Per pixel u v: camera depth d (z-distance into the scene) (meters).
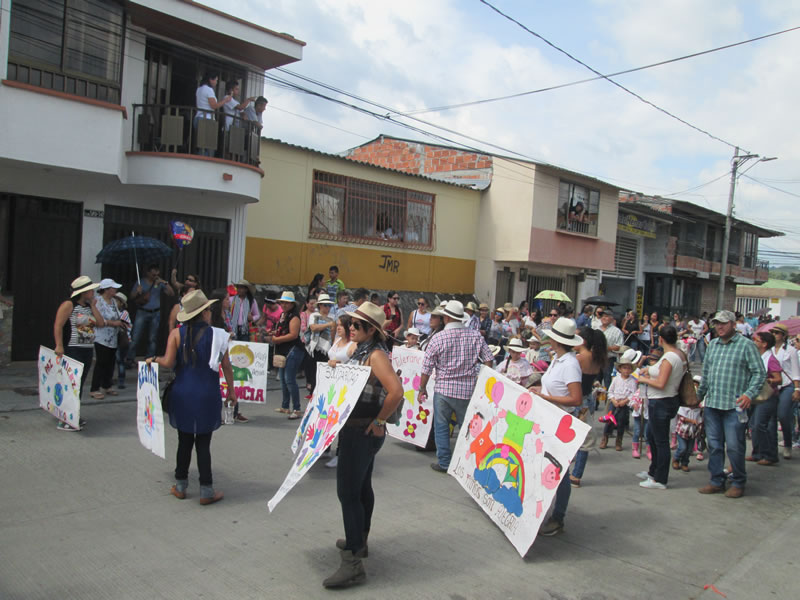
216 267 12.35
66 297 10.42
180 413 4.99
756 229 35.88
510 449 5.01
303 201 14.68
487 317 14.56
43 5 9.23
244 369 8.22
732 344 6.44
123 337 9.13
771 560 4.82
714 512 5.91
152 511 4.91
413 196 17.67
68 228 10.43
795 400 8.20
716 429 6.50
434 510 5.40
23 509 4.78
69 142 9.17
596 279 24.00
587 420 6.38
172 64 11.65
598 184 21.72
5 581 3.70
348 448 3.98
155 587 3.74
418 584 4.01
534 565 4.43
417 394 7.43
